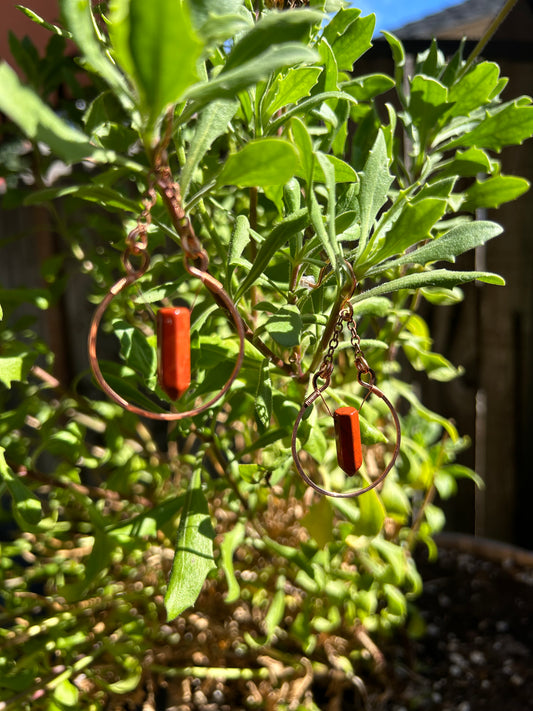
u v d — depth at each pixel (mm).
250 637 206
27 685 166
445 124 184
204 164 171
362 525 175
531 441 323
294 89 136
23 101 74
